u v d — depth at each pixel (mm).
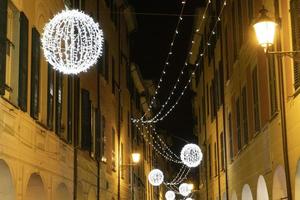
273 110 17016
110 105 29297
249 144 21656
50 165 16484
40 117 15609
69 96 19328
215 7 31984
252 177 21141
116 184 31125
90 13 23703
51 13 17031
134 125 41531
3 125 12086
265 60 18094
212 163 35188
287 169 13008
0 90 11672
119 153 32031
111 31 30578
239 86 23922
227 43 27375
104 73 27312
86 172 22266
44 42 11523
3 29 11766
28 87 14234
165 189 78562
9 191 12773
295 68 14117
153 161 59531
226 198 27922
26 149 13922
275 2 15984
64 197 18984
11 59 13211
